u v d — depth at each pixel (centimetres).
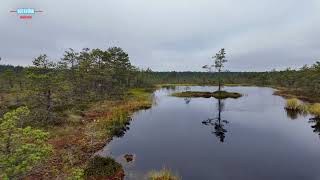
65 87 3209
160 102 5044
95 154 1919
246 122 3181
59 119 2695
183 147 2169
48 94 2955
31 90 2730
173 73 15888
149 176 1541
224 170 1675
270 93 7000
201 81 12625
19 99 3466
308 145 2227
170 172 1628
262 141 2355
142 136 2508
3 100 3434
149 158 1877
